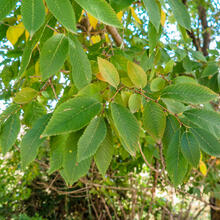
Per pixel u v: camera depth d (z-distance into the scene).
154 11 0.29
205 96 0.30
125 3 0.30
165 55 0.62
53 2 0.22
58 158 0.29
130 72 0.31
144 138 0.85
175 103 0.34
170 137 0.34
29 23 0.21
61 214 2.06
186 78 0.44
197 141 0.31
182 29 0.39
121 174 1.52
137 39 0.77
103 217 1.74
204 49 1.70
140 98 0.32
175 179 0.31
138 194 1.57
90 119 0.25
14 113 0.34
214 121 0.31
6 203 1.79
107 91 0.33
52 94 0.60
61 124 0.25
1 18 0.21
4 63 0.62
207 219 1.82
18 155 1.56
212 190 1.30
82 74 0.29
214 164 1.23
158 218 1.69
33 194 1.96
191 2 1.63
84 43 0.69
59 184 1.92
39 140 0.29
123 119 0.27
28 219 1.58
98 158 0.28
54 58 0.27
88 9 0.23
